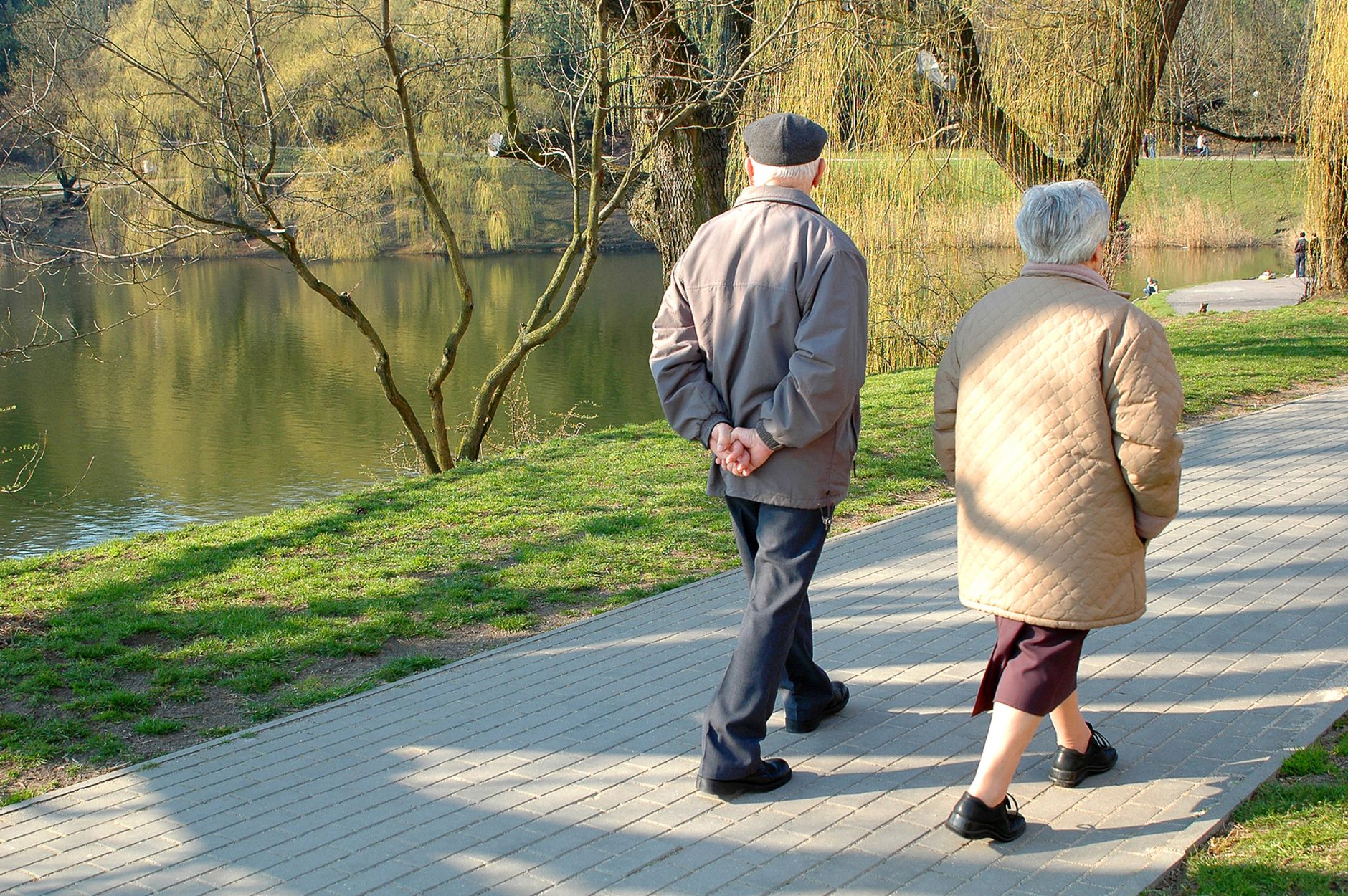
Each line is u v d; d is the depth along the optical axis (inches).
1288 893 101.8
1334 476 273.7
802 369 120.6
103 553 265.6
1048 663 112.4
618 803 131.5
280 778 143.9
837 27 446.3
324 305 1494.8
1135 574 112.3
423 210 1407.5
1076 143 482.9
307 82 436.8
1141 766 131.7
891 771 135.7
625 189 417.7
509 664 182.2
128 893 116.6
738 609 203.8
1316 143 604.7
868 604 200.8
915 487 293.0
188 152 417.7
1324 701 146.6
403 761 146.9
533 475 327.6
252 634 203.0
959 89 479.5
